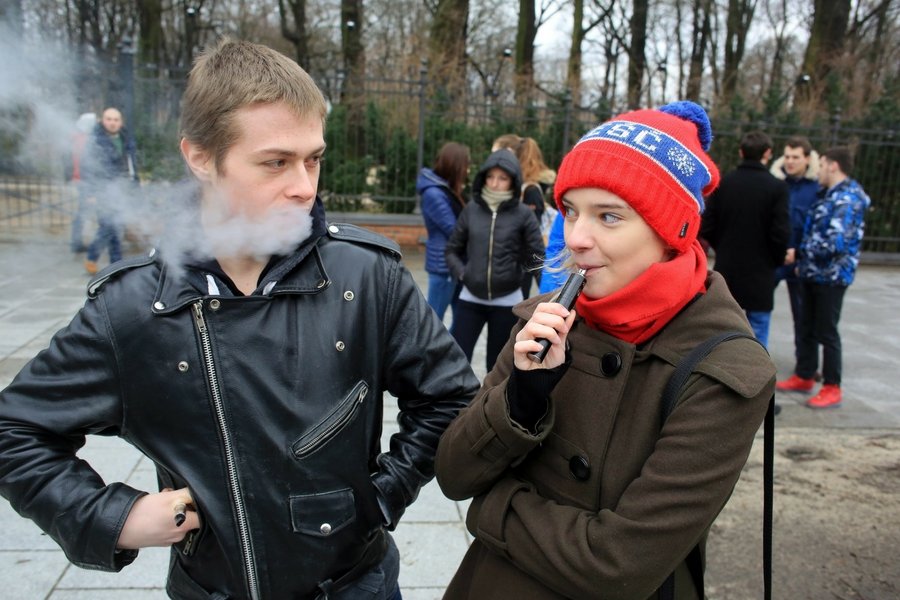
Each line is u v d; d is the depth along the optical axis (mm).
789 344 6043
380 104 9906
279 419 1144
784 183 4117
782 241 4105
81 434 1176
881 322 6984
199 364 1125
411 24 18641
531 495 1193
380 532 1330
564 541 1093
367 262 1256
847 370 5309
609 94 21562
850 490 3357
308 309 1181
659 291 1126
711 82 21719
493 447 1167
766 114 11375
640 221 1128
